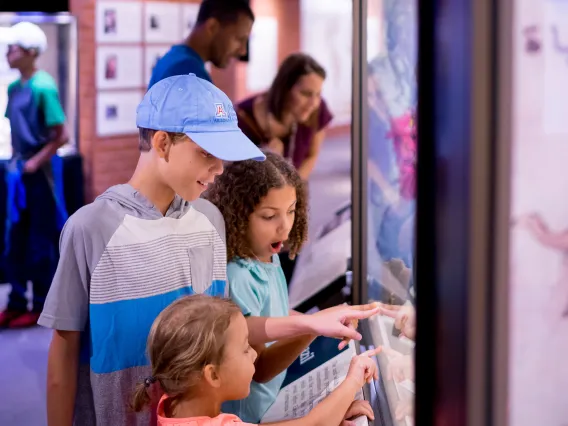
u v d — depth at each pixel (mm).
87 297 1297
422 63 510
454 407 505
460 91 468
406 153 1303
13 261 4145
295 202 1517
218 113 1269
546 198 465
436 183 509
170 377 1127
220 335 1128
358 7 1642
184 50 3109
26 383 3355
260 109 3842
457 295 488
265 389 1504
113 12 4828
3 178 4172
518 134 458
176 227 1347
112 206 1294
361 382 1255
